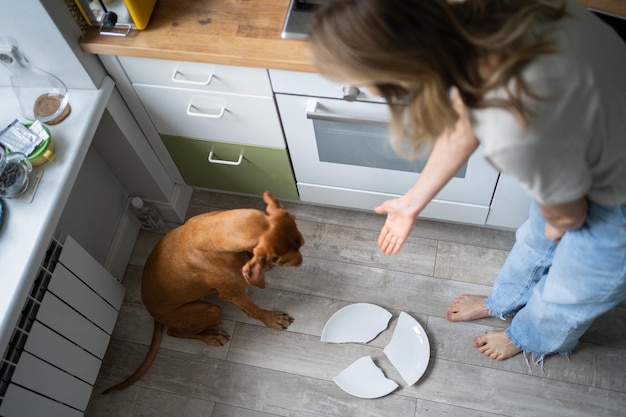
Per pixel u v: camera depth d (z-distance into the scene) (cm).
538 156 83
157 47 142
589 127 85
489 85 78
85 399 183
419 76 75
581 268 121
